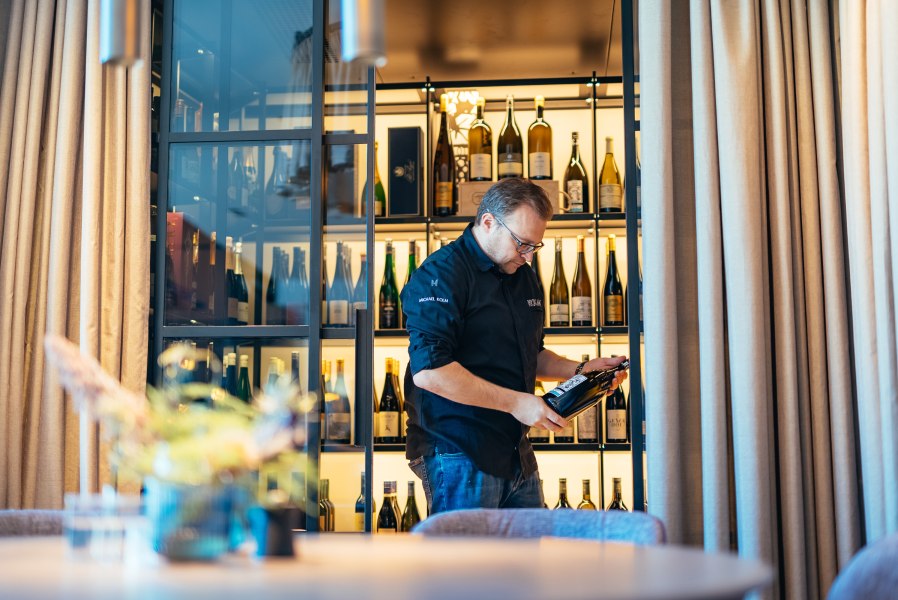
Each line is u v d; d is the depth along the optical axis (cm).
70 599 92
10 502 266
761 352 246
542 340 276
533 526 175
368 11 149
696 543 256
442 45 347
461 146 359
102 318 273
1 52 287
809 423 253
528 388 256
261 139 285
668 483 249
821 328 253
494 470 242
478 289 249
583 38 342
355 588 99
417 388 253
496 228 247
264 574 111
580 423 338
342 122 286
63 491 270
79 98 281
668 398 252
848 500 243
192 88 289
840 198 255
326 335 278
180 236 283
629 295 276
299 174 283
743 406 246
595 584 102
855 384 249
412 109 367
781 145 256
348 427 274
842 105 248
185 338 280
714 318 252
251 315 279
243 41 290
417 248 363
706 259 254
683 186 266
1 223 277
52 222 276
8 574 111
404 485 354
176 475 121
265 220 282
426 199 351
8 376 270
